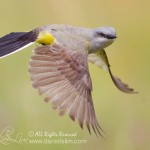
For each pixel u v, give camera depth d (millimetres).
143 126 15641
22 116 15070
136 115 16156
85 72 9898
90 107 9555
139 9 20250
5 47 10664
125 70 18531
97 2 19922
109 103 16516
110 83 17156
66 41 10375
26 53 16938
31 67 9469
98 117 15797
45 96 9297
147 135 15258
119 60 18719
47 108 15133
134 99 16719
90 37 10719
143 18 20141
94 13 19766
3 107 15414
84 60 10125
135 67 18625
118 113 16094
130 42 19516
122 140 14969
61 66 9688
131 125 15641
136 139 15094
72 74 9758
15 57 16891
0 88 16250
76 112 9414
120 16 20094
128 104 16531
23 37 10656
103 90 17000
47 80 9414
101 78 17266
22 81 16562
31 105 15422
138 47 19375
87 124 9414
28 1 19391
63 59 9883
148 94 17781
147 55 19047
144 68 18594
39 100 15477
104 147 14570
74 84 9656
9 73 16766
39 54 9680
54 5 19500
